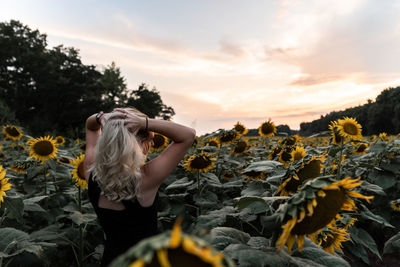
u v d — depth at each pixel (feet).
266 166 6.65
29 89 168.14
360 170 13.14
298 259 4.15
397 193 13.89
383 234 12.19
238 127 16.47
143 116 5.97
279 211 3.91
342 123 11.09
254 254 3.91
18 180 15.02
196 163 10.99
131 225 5.31
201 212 10.71
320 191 3.38
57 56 174.19
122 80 185.37
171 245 1.58
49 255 8.70
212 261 1.55
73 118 160.35
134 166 5.17
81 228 9.58
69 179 10.41
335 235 6.02
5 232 6.75
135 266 1.52
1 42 161.38
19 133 21.65
